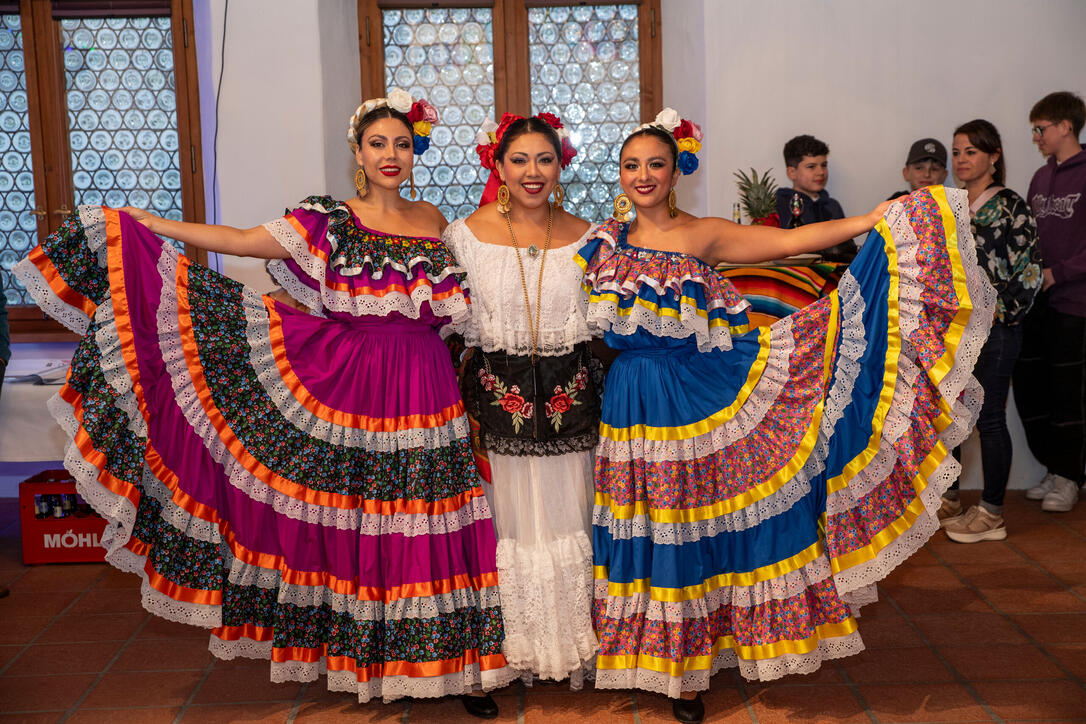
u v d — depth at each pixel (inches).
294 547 112.6
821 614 113.7
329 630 114.2
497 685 113.7
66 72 194.9
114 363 106.7
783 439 113.2
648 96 208.5
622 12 206.5
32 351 194.1
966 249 109.7
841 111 189.5
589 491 118.0
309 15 178.2
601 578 114.9
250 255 112.1
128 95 195.3
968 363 110.0
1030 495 189.8
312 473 112.9
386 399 113.0
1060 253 175.5
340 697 120.6
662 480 111.3
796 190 183.2
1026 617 137.3
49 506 165.9
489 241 115.5
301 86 179.9
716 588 114.4
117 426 106.3
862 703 115.6
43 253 106.5
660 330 110.7
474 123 208.1
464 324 116.0
